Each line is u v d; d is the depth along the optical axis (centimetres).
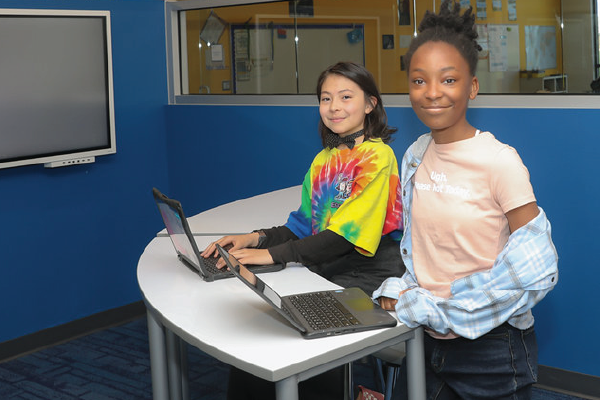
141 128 412
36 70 349
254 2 366
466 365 168
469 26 160
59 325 378
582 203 280
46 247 371
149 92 414
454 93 157
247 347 155
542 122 284
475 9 288
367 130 222
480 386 169
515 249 153
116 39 393
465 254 163
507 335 164
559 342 296
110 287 404
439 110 158
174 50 416
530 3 275
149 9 408
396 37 316
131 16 399
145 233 421
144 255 231
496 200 158
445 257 167
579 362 293
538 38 277
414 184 174
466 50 157
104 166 395
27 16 342
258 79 377
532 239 153
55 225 374
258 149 386
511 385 167
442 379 177
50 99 357
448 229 164
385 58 322
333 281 217
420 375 172
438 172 167
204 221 268
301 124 365
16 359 355
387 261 219
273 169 382
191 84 413
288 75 363
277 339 159
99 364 347
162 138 424
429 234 169
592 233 280
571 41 270
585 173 278
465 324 159
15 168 354
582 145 276
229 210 288
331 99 220
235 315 175
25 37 343
